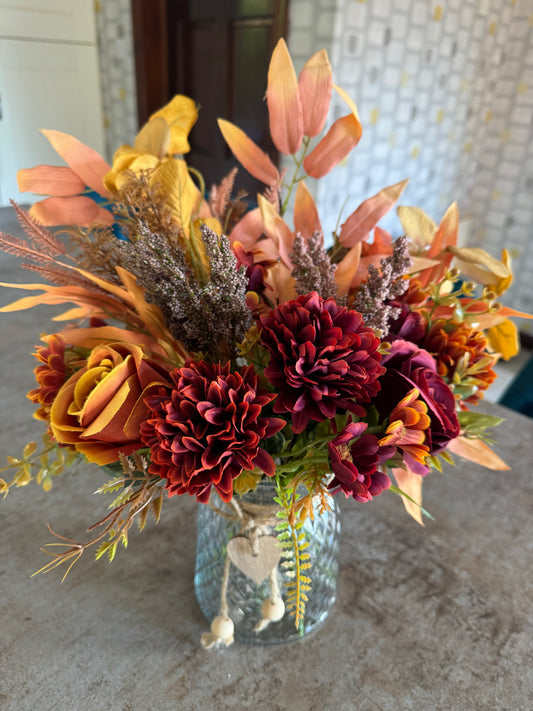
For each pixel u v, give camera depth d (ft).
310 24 7.06
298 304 1.31
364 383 1.27
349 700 1.73
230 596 1.81
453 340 1.63
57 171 1.63
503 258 1.77
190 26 9.45
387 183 9.09
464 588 2.14
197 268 1.56
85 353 1.60
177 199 1.58
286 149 1.70
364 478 1.32
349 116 1.60
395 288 1.49
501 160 11.01
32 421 3.01
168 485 1.28
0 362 3.59
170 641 1.90
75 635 1.90
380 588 2.12
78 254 1.61
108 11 9.46
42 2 9.01
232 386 1.29
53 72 9.59
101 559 2.21
